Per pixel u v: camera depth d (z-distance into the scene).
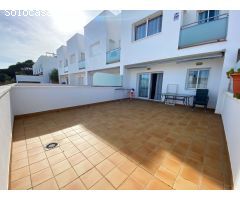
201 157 1.94
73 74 15.36
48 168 1.65
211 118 4.02
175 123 3.53
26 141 2.38
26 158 1.86
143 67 7.96
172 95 6.17
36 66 30.48
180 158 1.91
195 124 3.46
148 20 6.60
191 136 2.69
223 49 4.16
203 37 4.53
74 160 1.83
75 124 3.37
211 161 1.84
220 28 4.15
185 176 1.55
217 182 1.45
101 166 1.71
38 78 22.64
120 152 2.06
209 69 5.48
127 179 1.49
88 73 11.73
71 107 5.13
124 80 8.33
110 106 5.89
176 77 6.58
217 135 2.75
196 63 5.80
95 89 6.16
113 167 1.70
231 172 1.52
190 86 6.23
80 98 5.47
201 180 1.48
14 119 3.59
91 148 2.17
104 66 9.49
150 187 1.38
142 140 2.49
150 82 7.91
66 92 4.89
